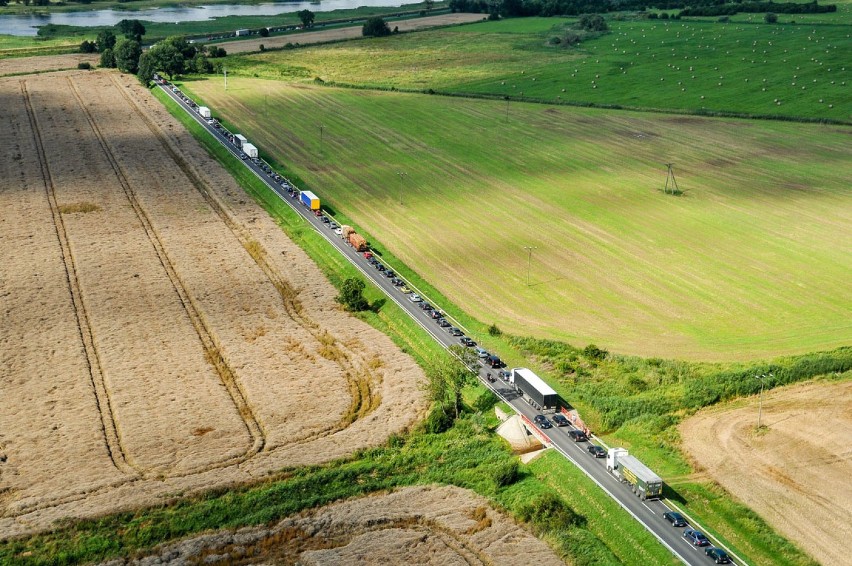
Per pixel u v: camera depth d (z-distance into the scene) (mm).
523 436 127250
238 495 114812
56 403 135250
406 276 180125
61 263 185250
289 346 154000
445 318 162375
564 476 117125
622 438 127188
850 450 121938
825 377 140625
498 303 168000
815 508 110438
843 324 156625
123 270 182500
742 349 148625
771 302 166125
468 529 108875
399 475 120250
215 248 195750
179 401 136125
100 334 156000
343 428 130625
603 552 102250
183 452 123500
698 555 101562
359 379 144125
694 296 169125
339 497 115438
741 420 130000
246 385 140875
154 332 157750
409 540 107062
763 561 102000
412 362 149125
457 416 133000
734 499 112312
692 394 135000
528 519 109812
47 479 117250
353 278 170125
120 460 122125
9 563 102375
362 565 102625
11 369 144250
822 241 194875
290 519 111000
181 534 108375
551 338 154375
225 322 162000
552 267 183000
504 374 142500
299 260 190500
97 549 104875
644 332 155750
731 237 197625
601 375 142500
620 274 179250
